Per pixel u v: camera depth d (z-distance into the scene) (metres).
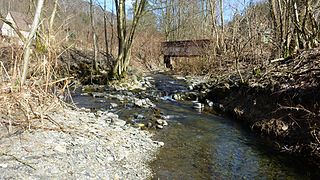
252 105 12.58
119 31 21.19
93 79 20.91
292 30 15.99
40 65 8.10
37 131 7.52
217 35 25.95
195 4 42.47
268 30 19.52
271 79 12.34
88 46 28.19
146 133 10.59
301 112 9.43
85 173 6.34
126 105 14.68
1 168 5.53
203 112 14.30
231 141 10.16
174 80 24.84
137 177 7.03
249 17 20.34
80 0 26.86
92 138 8.45
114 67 21.27
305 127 8.93
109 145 8.40
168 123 12.19
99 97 16.36
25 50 7.54
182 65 33.75
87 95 16.80
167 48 34.22
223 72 20.95
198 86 20.11
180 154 8.88
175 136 10.55
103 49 30.53
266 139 10.25
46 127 7.88
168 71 33.16
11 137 6.84
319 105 8.77
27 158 6.12
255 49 19.03
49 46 8.27
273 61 14.62
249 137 10.59
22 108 7.40
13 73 7.13
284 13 16.00
